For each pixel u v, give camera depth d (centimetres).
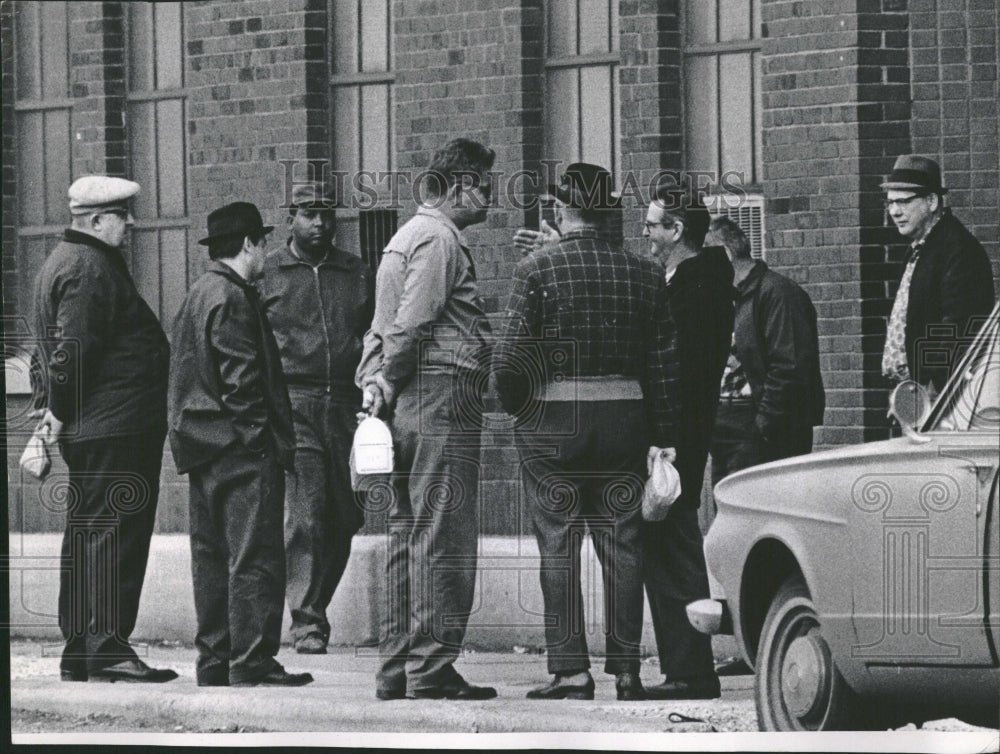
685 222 1234
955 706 979
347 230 1334
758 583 1079
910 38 1244
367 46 1361
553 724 1136
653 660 1230
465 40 1330
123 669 1284
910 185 1225
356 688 1223
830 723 1039
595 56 1299
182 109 1395
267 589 1232
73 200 1298
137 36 1407
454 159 1177
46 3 1450
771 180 1254
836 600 1002
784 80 1252
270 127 1368
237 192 1373
